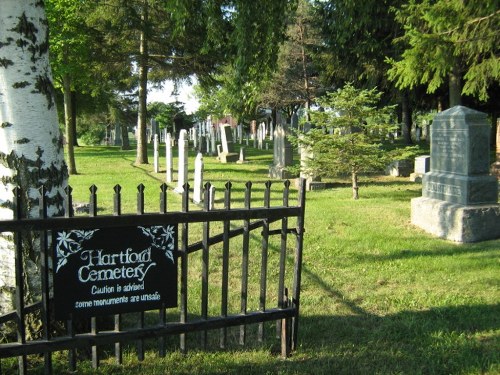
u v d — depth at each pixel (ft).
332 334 15.61
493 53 51.67
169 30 70.38
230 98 32.89
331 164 41.93
